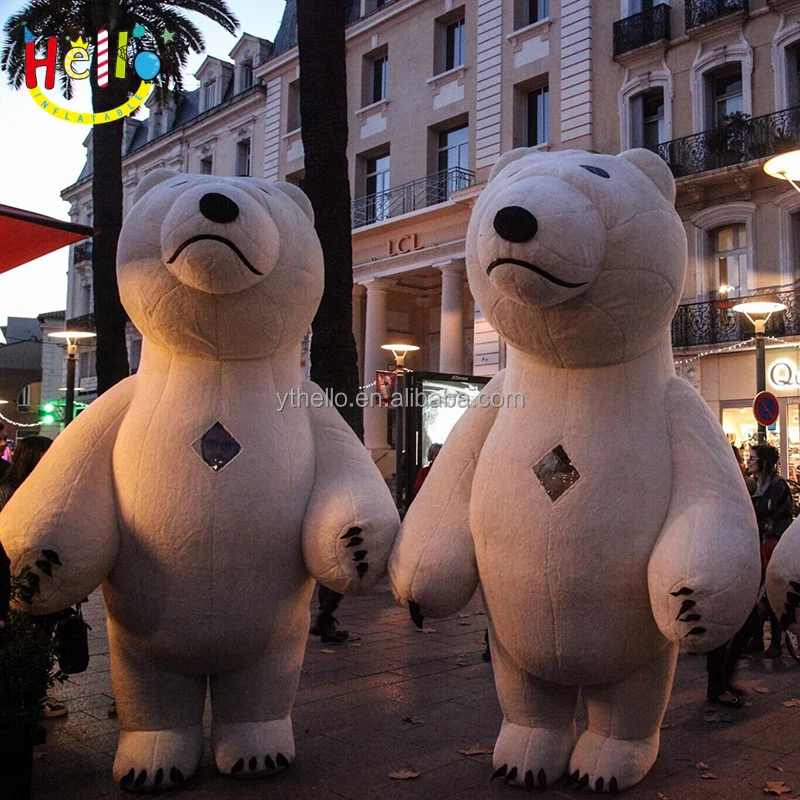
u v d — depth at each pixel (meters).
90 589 3.29
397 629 7.03
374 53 25.20
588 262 2.96
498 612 3.29
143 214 3.41
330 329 8.37
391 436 23.56
